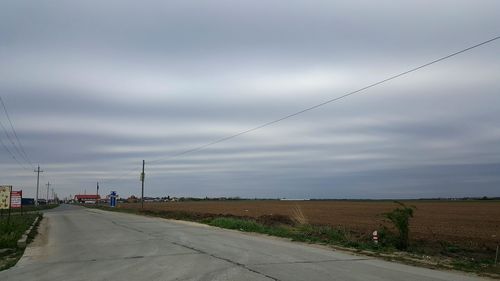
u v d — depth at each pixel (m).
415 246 21.11
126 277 12.06
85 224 37.50
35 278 12.30
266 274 12.16
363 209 76.31
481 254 19.66
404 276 12.09
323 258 15.48
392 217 20.30
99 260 15.42
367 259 15.50
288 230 26.75
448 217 52.81
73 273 12.91
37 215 54.38
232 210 75.00
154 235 25.19
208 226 34.06
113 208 101.81
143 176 81.31
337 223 38.38
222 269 12.98
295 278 11.59
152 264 14.19
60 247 20.06
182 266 13.64
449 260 16.11
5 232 24.38
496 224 40.50
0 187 29.44
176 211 68.38
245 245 19.56
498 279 12.39
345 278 11.62
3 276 12.73
